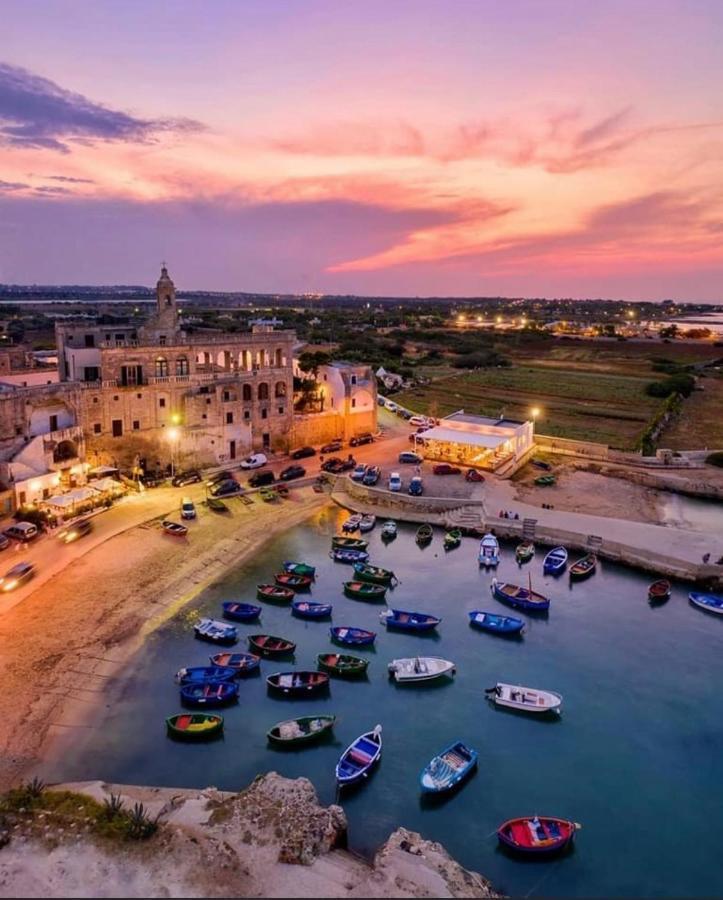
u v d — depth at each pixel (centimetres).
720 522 7231
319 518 7388
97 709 4031
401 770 3681
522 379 17288
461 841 3234
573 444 9638
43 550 5969
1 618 4881
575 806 3472
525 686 4469
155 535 6462
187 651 4694
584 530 6750
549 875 3067
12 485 6475
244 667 4453
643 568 6162
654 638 5094
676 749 3909
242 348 8738
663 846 3244
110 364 7531
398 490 7762
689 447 10350
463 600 5634
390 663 4666
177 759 3694
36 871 2711
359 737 3828
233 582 5775
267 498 7644
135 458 7869
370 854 3098
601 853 3191
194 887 2659
